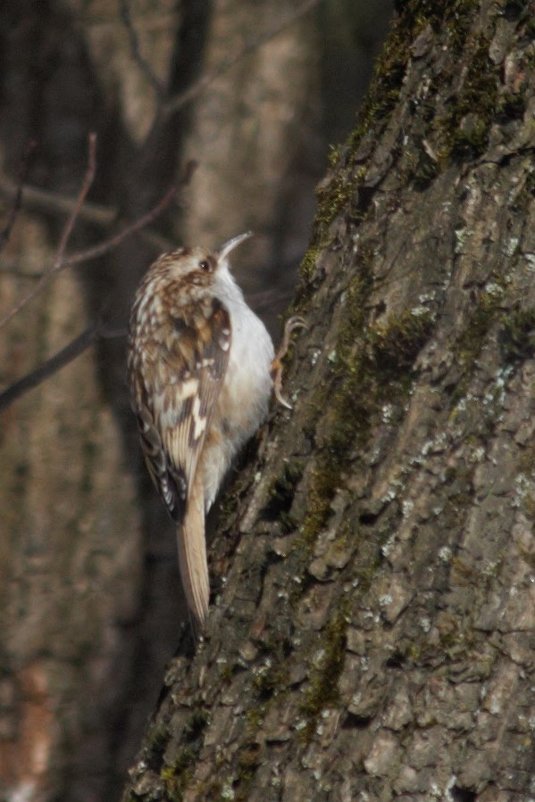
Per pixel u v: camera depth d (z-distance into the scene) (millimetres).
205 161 11344
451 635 4551
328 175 5746
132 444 11109
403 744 4531
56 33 11109
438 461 4699
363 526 4789
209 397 7270
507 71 4875
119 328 9062
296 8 11711
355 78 11914
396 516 4715
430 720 4520
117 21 11219
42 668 10945
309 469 5000
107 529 11047
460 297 4805
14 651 10914
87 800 10984
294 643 4824
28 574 10938
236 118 11477
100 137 11141
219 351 7316
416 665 4570
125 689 11086
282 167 11586
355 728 4605
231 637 5070
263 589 5012
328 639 4746
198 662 5168
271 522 5105
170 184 11250
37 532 10922
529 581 4543
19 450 10898
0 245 8531
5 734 10930
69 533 10984
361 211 5293
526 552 4562
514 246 4746
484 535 4586
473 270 4801
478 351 4719
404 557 4664
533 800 4496
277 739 4754
